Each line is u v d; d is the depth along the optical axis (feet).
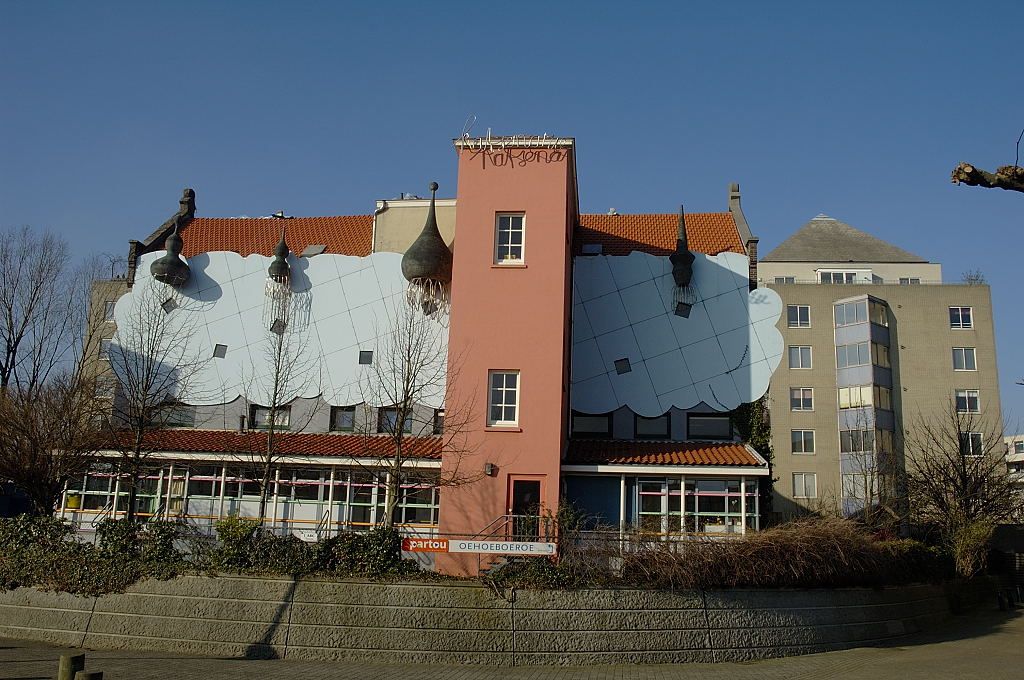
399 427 80.43
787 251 240.32
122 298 103.04
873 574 77.61
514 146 88.84
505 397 84.07
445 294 95.81
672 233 108.06
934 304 194.49
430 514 87.86
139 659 61.36
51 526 73.97
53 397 87.51
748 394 97.09
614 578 65.77
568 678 58.03
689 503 85.51
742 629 66.69
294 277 101.91
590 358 98.94
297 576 66.23
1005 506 128.47
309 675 57.06
